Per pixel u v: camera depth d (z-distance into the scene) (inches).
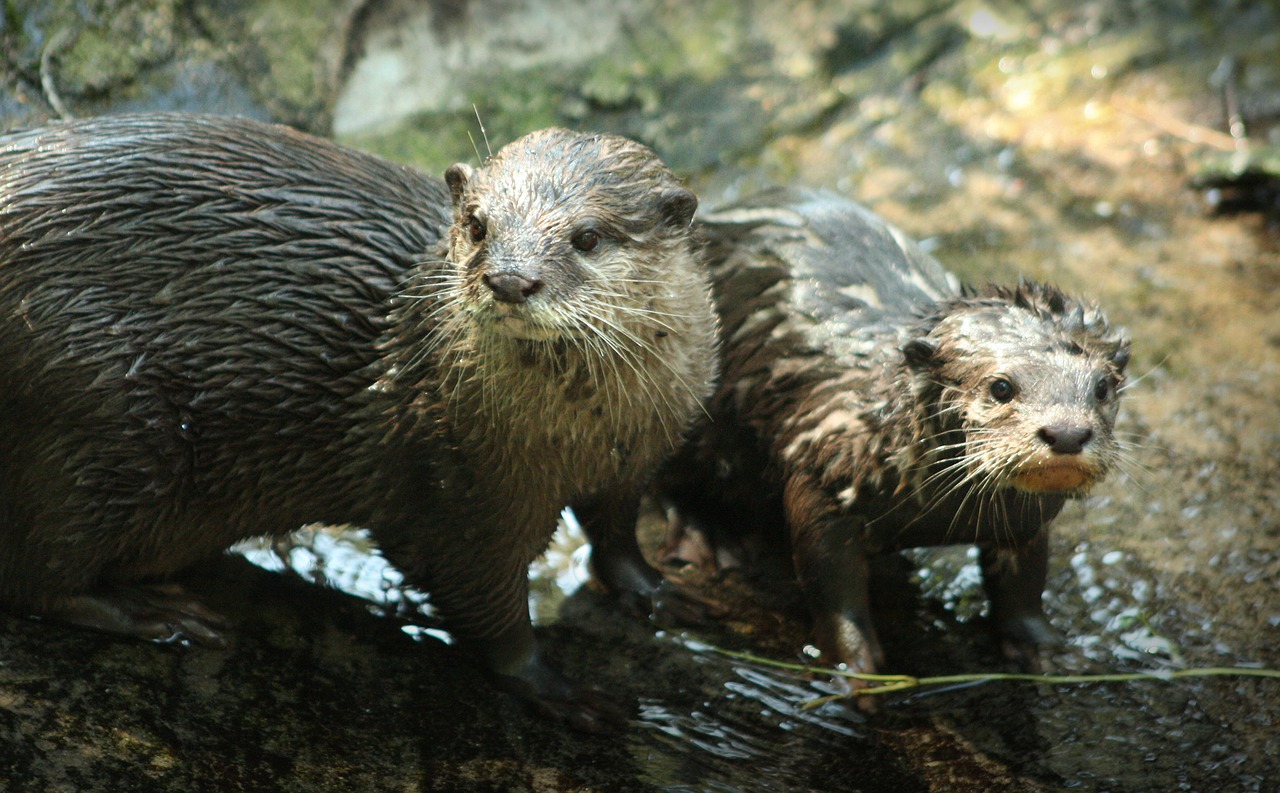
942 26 574.2
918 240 472.7
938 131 529.3
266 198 292.0
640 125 511.5
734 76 536.1
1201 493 379.9
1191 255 476.7
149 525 295.6
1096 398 283.4
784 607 346.9
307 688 295.3
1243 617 341.1
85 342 278.5
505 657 308.0
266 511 308.0
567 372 275.9
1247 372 423.8
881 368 318.7
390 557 310.2
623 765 289.3
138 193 285.9
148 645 296.0
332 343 290.5
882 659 325.7
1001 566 331.3
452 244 284.8
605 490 316.2
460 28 513.7
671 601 341.4
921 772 295.3
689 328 293.1
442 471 289.9
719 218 377.7
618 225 276.2
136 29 433.7
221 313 285.6
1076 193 502.9
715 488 366.9
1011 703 315.9
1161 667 325.7
